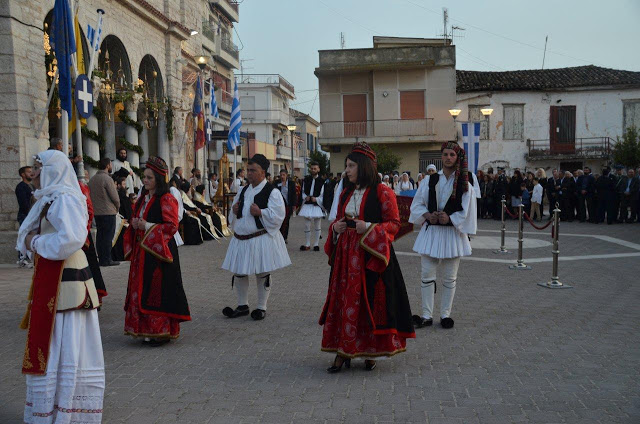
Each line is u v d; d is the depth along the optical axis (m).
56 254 3.66
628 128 32.00
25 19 11.98
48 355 3.69
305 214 13.71
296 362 5.52
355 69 32.66
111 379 5.05
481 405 4.38
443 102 33.00
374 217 5.11
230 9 38.38
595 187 20.94
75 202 3.79
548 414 4.20
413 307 7.77
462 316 7.28
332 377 5.07
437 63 32.75
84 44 15.52
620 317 7.16
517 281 9.66
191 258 12.73
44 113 12.30
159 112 21.23
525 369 5.22
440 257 6.62
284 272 10.70
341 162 34.34
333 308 5.20
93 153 16.22
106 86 15.66
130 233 6.26
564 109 34.25
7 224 11.76
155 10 19.95
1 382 5.00
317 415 4.22
